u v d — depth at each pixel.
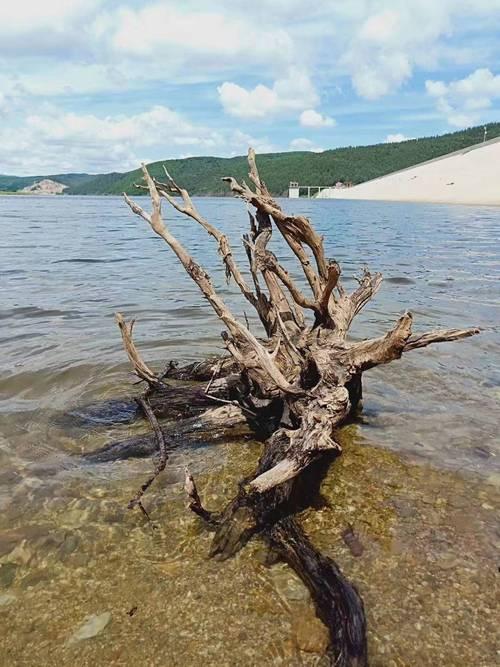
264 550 3.69
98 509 4.18
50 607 3.20
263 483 3.72
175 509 4.19
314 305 5.61
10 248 21.72
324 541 3.78
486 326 9.55
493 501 4.25
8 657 2.87
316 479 4.57
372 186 131.25
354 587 3.23
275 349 5.32
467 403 6.16
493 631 3.01
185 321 9.95
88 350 8.06
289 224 5.95
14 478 4.62
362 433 5.45
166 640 2.97
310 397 4.48
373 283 6.28
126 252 20.98
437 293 12.83
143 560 3.61
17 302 11.45
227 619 3.11
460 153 133.00
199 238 27.16
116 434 5.50
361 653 2.79
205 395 5.63
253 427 5.46
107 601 3.25
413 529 3.90
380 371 7.23
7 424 5.65
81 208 72.25
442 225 37.75
